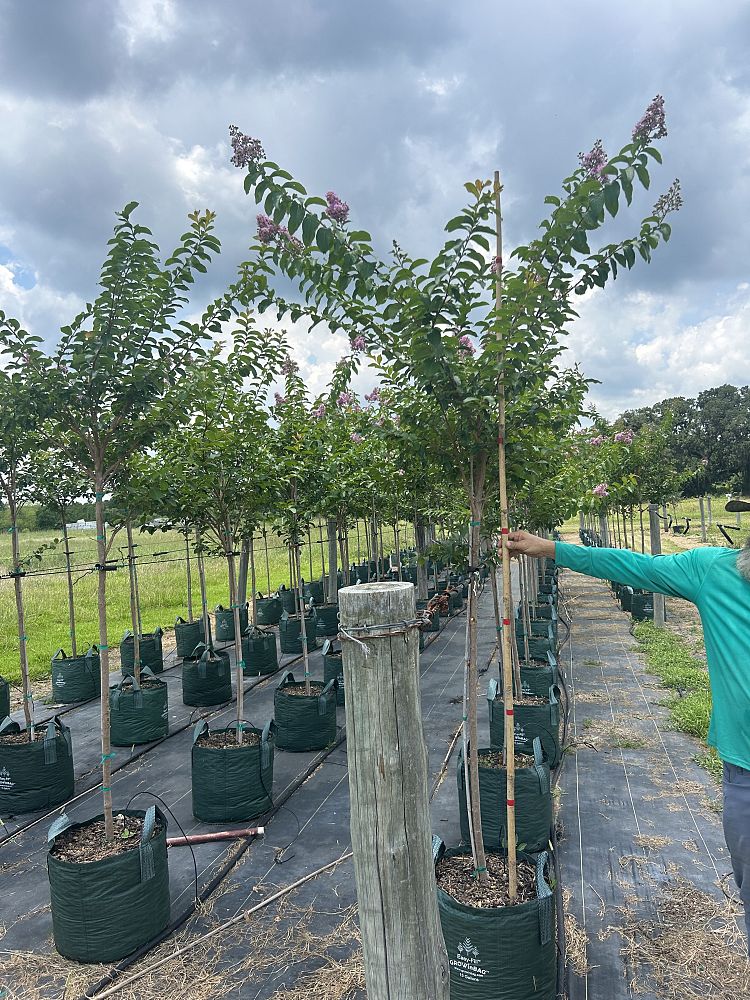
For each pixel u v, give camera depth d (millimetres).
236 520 6098
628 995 3205
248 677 9883
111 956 3594
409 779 1848
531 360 3006
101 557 4062
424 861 1875
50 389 3865
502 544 3002
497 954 2855
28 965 3621
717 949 3490
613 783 5574
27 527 9781
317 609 11891
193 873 4477
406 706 1842
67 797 5812
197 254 3893
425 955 1873
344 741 6938
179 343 4148
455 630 12648
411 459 4285
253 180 2725
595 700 7805
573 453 5645
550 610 10531
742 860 2182
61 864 3605
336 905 4039
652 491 11281
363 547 28031
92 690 8891
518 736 5746
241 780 5199
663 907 3871
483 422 3176
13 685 9922
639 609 12555
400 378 3611
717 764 5773
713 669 2238
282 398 7242
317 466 7277
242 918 3926
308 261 3109
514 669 6105
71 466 6523
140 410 4113
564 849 4574
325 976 3414
